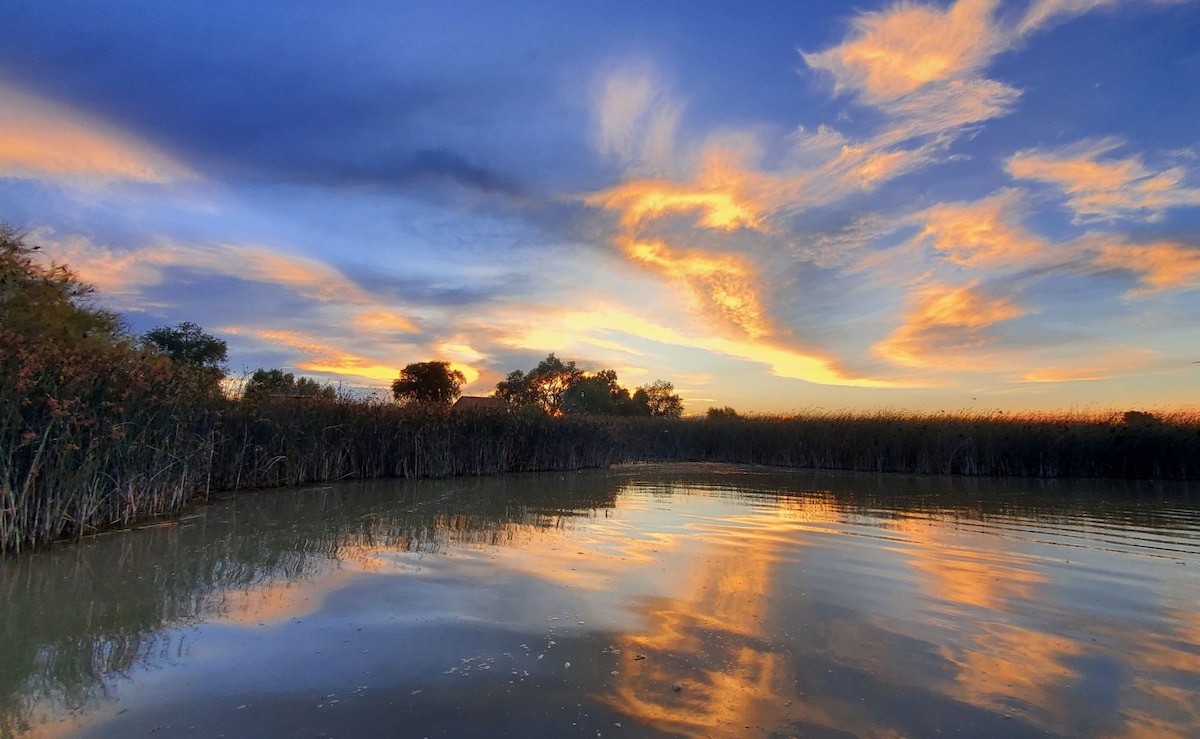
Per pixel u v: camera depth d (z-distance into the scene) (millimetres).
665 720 3600
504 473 21500
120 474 9844
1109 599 6129
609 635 4941
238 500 12844
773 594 6156
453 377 45375
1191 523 11039
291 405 16312
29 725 3463
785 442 28000
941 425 24109
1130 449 21438
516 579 6555
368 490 15023
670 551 8109
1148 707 3854
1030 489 17516
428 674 4164
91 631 4922
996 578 6910
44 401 8055
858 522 10820
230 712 3625
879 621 5383
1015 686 4125
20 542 7699
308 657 4430
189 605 5582
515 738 3371
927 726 3586
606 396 54531
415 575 6664
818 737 3443
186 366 12797
